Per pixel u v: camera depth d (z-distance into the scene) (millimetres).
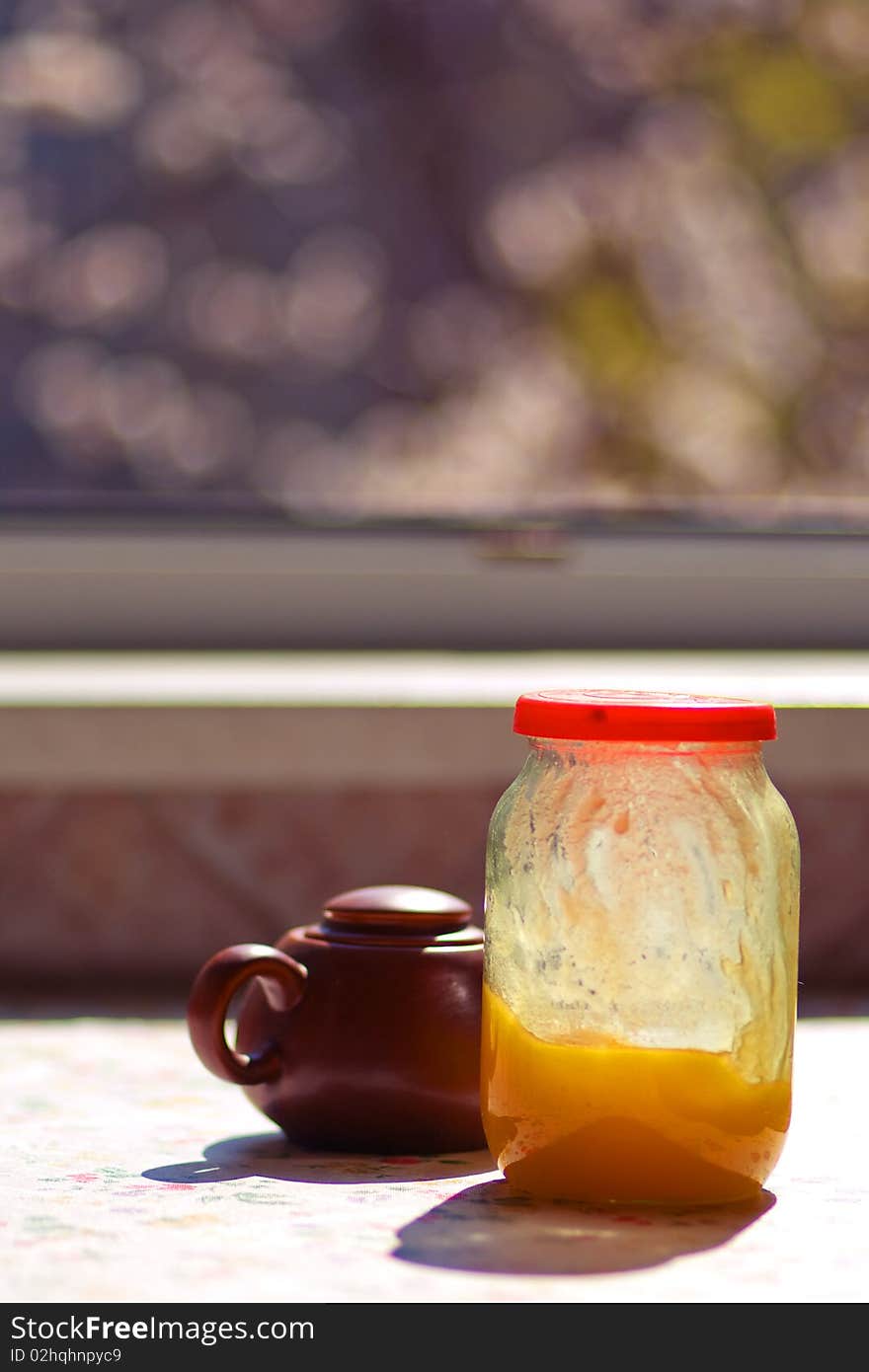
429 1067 960
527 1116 895
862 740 1390
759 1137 894
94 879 1397
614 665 1640
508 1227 860
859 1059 1138
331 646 1734
